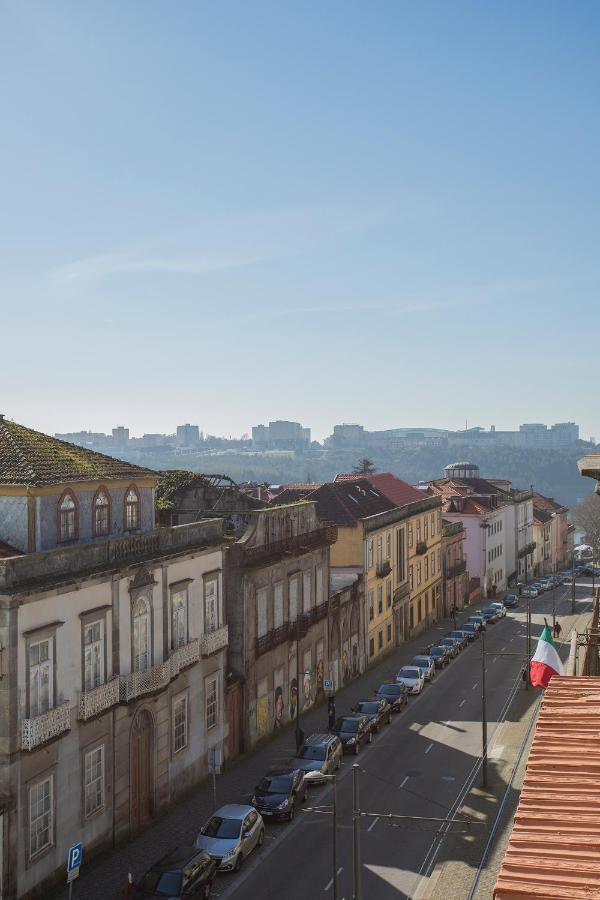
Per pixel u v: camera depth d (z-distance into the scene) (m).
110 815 28.91
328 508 60.69
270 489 73.69
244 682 40.31
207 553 36.56
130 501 33.28
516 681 55.28
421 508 77.19
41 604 25.61
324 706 50.06
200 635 35.88
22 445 29.94
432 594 81.44
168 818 32.00
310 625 48.62
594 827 10.20
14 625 24.30
